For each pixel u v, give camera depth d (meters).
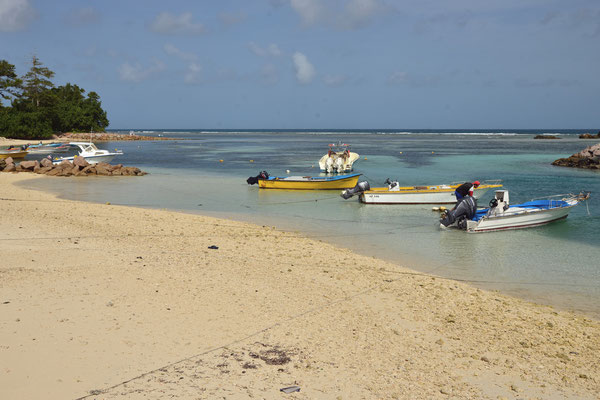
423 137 145.75
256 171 43.12
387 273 12.73
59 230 15.85
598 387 6.88
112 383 6.22
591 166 43.22
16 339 7.31
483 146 84.62
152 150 78.88
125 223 18.08
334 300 10.18
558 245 16.70
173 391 6.10
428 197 25.22
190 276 11.20
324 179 30.31
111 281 10.40
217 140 127.94
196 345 7.52
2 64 109.56
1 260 11.56
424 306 10.14
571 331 9.07
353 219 21.31
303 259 13.77
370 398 6.23
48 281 10.15
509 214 19.19
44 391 5.93
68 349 7.09
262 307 9.43
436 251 15.80
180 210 23.16
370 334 8.45
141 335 7.73
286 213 22.70
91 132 124.19
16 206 20.94
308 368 6.98
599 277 13.05
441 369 7.23
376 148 79.38
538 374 7.24
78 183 33.41
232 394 6.11
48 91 117.00
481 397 6.45
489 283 12.48
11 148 57.34
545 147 80.00
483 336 8.64
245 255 13.88
